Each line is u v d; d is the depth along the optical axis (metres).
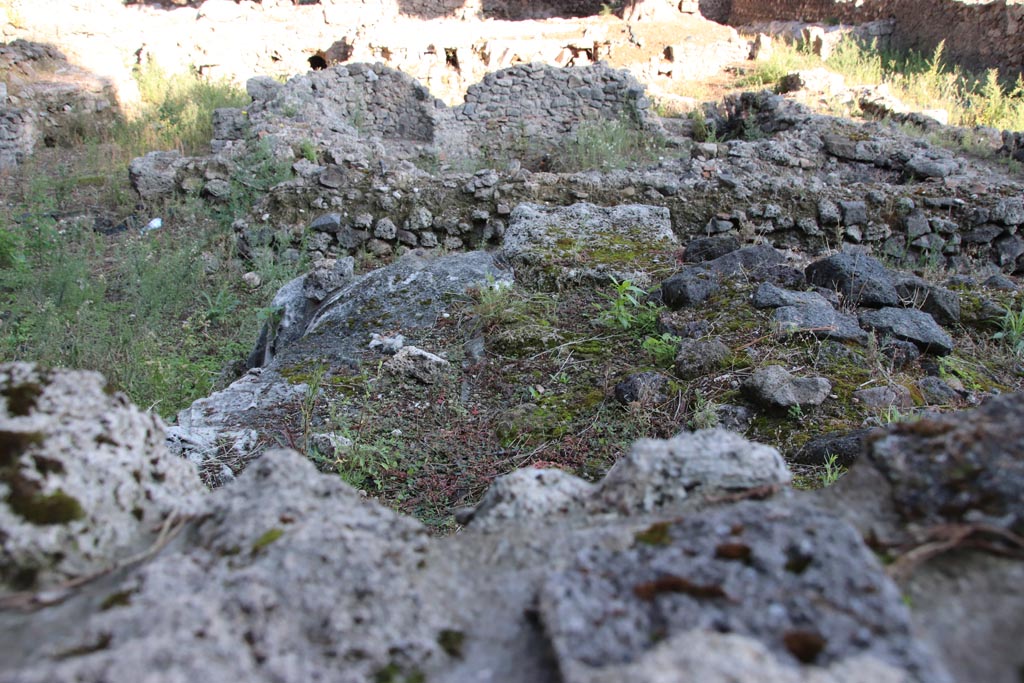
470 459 3.97
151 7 18.84
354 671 1.21
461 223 8.52
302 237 8.43
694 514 1.51
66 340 6.33
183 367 5.90
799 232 8.31
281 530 1.43
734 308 4.76
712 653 1.07
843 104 13.55
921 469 1.48
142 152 11.93
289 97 11.59
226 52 15.85
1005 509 1.36
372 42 15.84
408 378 4.54
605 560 1.34
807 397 3.93
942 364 4.45
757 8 21.45
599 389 4.38
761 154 10.41
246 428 4.17
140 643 1.11
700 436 1.74
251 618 1.24
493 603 1.42
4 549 1.36
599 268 5.41
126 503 1.54
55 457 1.49
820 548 1.27
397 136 13.17
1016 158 11.48
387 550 1.46
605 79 13.30
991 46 15.68
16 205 9.97
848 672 1.05
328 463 3.88
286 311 5.77
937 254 8.06
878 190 8.45
